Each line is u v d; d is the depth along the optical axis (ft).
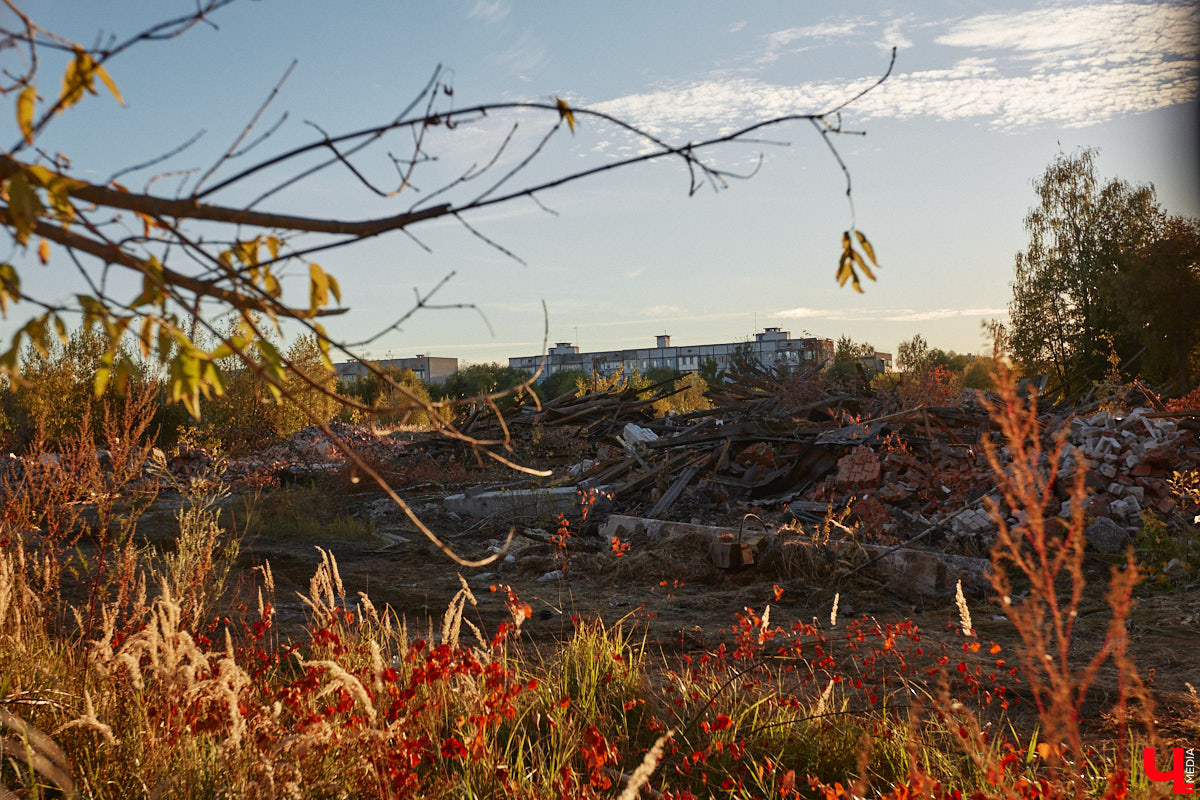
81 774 10.65
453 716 13.39
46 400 61.21
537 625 25.49
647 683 16.03
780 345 258.78
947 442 43.52
